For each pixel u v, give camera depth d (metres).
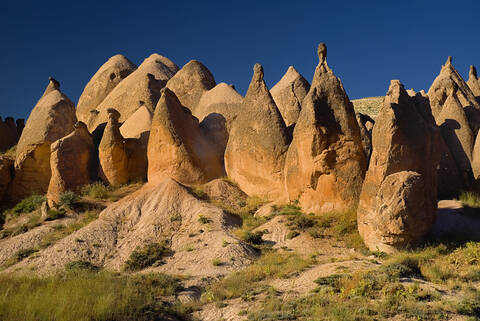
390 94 23.80
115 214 26.25
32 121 36.59
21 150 35.34
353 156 24.59
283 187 28.20
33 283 15.47
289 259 19.72
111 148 31.78
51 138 35.66
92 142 34.22
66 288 14.46
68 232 25.66
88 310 12.77
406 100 23.53
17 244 25.19
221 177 31.94
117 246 23.61
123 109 43.19
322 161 24.59
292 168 26.12
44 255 23.11
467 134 28.56
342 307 12.93
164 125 30.88
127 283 16.06
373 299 13.71
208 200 28.05
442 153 27.64
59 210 28.20
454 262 17.36
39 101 38.53
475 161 27.58
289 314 12.86
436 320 12.09
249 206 27.67
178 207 26.30
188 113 33.75
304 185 25.38
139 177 33.06
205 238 22.97
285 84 38.00
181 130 31.30
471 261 17.09
